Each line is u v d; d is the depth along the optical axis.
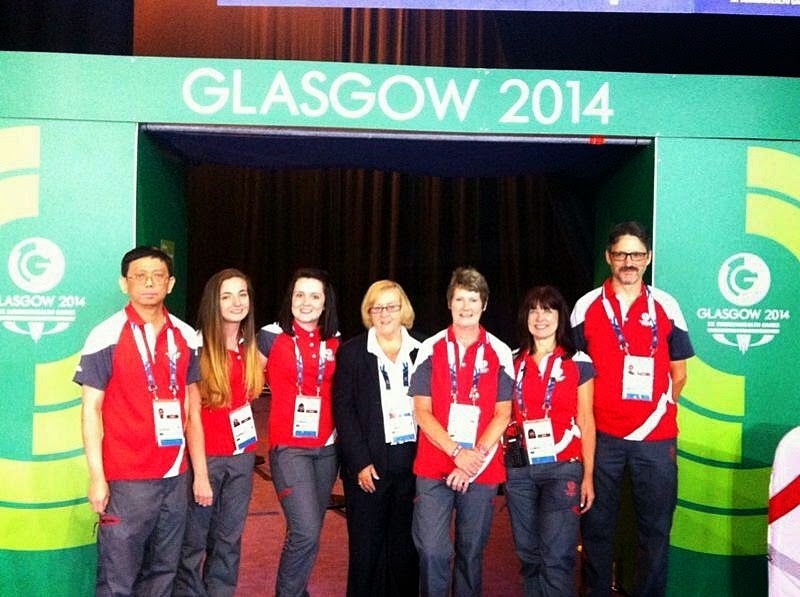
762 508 3.46
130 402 2.73
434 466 2.92
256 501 5.36
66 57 3.27
